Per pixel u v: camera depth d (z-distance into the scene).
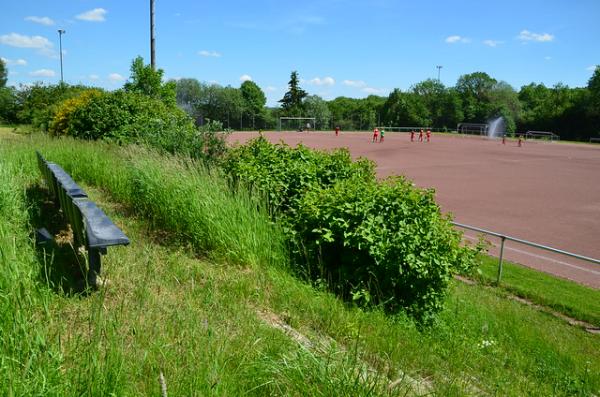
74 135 16.66
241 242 6.40
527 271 10.38
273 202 7.54
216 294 4.62
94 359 2.76
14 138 15.97
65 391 2.62
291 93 119.31
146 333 3.45
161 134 12.26
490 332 6.70
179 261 5.68
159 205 7.26
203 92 99.00
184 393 2.86
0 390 2.45
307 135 74.69
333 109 127.44
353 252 6.40
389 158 38.50
